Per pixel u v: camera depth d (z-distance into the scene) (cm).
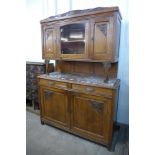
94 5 200
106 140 166
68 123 193
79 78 192
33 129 210
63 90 186
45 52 213
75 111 183
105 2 193
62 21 183
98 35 159
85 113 175
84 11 165
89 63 213
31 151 165
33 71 257
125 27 187
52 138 190
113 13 146
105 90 155
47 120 216
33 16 270
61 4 229
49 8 245
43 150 167
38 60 286
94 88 162
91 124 173
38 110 275
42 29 207
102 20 153
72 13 175
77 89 175
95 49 164
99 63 205
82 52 184
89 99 168
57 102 197
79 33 184
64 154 161
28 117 249
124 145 176
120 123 219
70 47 194
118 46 180
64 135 196
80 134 185
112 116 157
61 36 192
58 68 245
